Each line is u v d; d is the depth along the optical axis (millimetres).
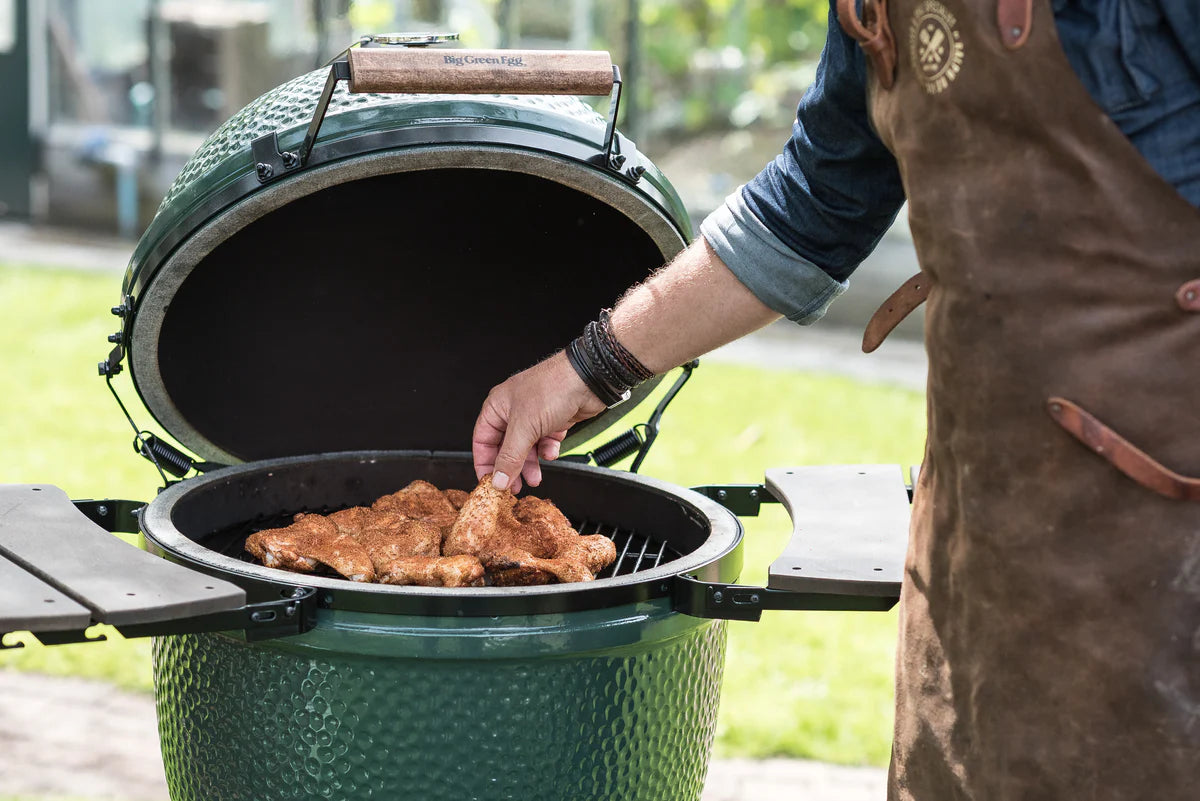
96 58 8055
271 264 1812
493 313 1929
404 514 1772
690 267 1532
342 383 1952
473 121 1563
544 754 1462
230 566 1429
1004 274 1142
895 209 1439
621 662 1477
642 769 1553
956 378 1198
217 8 7645
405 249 1852
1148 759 1150
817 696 2908
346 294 1881
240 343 1860
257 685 1473
